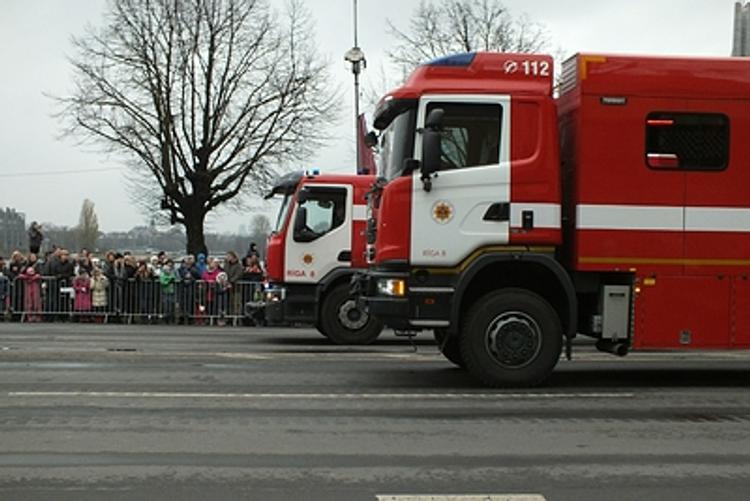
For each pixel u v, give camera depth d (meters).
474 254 9.11
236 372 10.40
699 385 9.72
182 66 30.38
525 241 9.12
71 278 19.88
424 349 13.92
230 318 20.08
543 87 9.26
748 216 9.30
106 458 6.05
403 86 9.25
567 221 9.45
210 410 7.82
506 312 9.10
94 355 12.03
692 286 9.25
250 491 5.31
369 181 14.95
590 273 9.36
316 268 14.75
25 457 6.06
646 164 9.22
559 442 6.70
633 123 9.23
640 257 9.21
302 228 14.74
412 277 9.11
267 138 31.56
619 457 6.24
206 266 20.42
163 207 31.52
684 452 6.41
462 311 9.30
